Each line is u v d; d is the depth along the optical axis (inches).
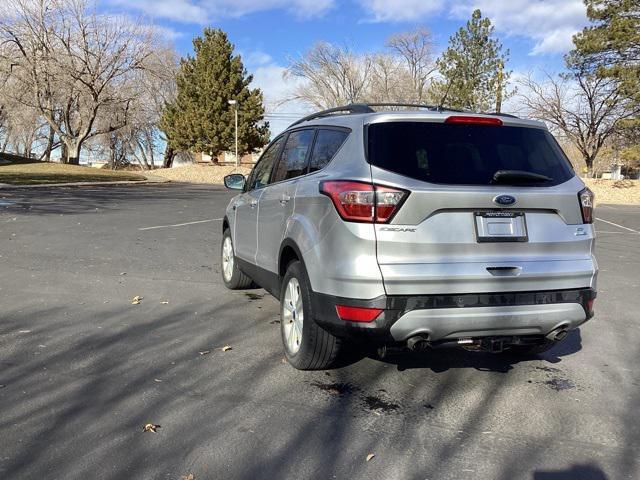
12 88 1688.0
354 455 129.3
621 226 703.7
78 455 126.2
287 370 180.1
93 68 1705.2
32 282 293.3
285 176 204.5
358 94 2201.0
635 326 239.8
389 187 146.3
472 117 162.4
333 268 151.9
